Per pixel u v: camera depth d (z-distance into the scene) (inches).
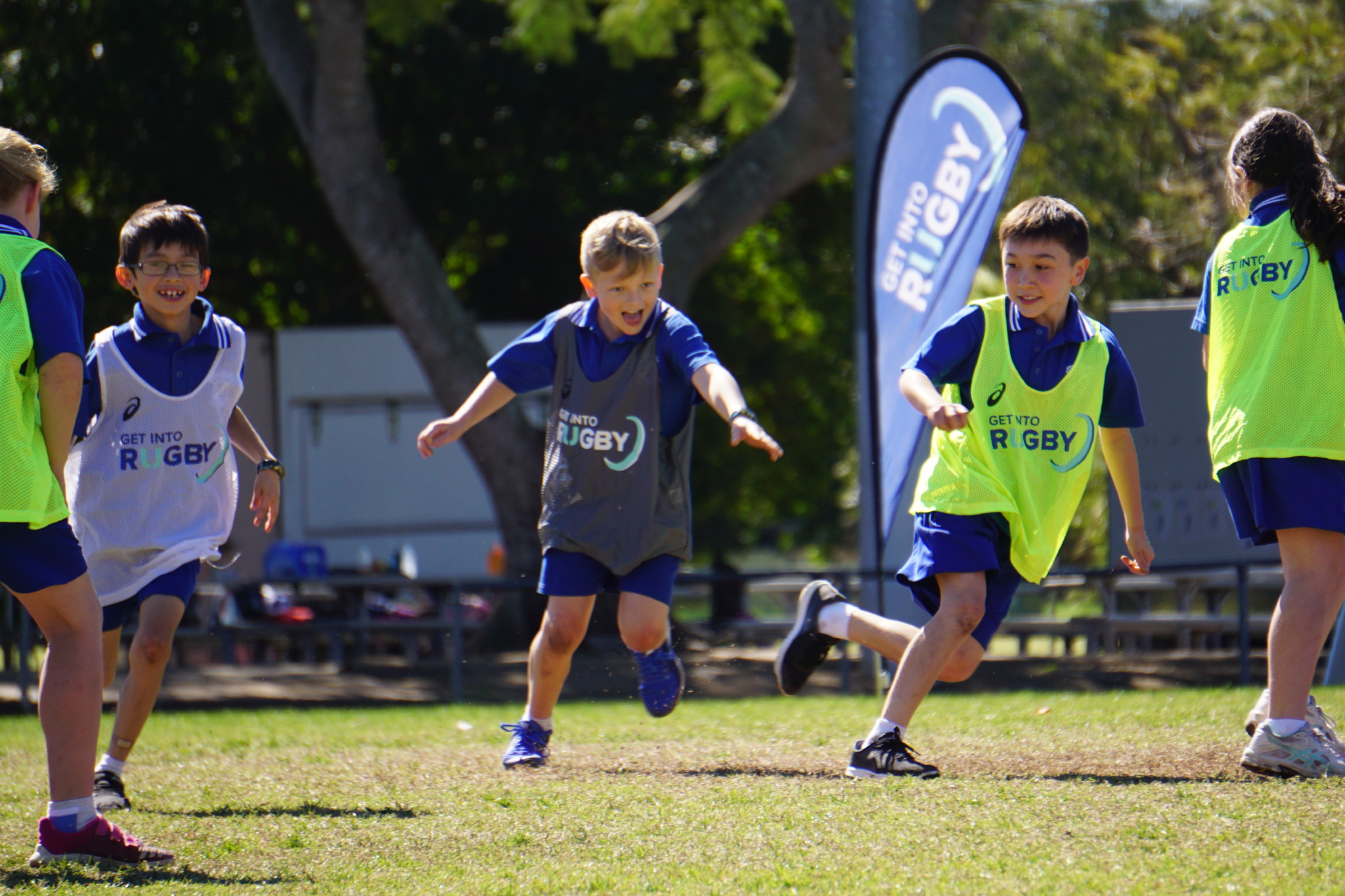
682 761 525.3
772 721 681.0
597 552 515.5
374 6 1499.8
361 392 1831.9
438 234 2117.4
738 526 3356.3
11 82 1964.8
